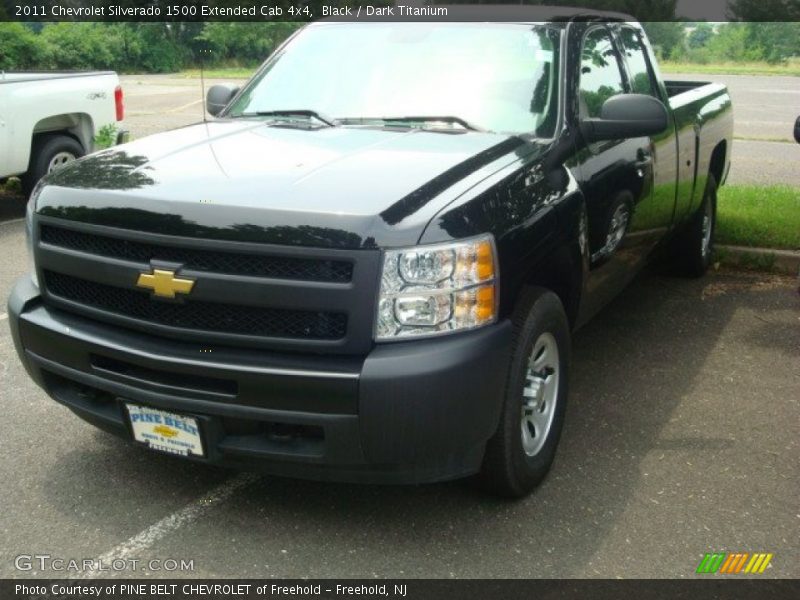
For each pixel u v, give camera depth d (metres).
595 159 4.02
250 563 3.08
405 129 3.88
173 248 3.01
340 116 4.11
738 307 6.01
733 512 3.44
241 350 2.98
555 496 3.53
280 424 3.00
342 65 4.37
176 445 3.16
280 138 3.75
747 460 3.87
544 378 3.55
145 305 3.11
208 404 3.00
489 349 2.96
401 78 4.20
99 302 3.25
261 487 3.57
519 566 3.07
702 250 6.50
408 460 2.92
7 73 9.12
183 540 3.21
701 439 4.06
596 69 4.46
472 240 2.96
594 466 3.78
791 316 5.82
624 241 4.49
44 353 3.40
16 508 3.40
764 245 7.02
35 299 3.50
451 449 2.95
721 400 4.50
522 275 3.19
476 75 4.12
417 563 3.08
